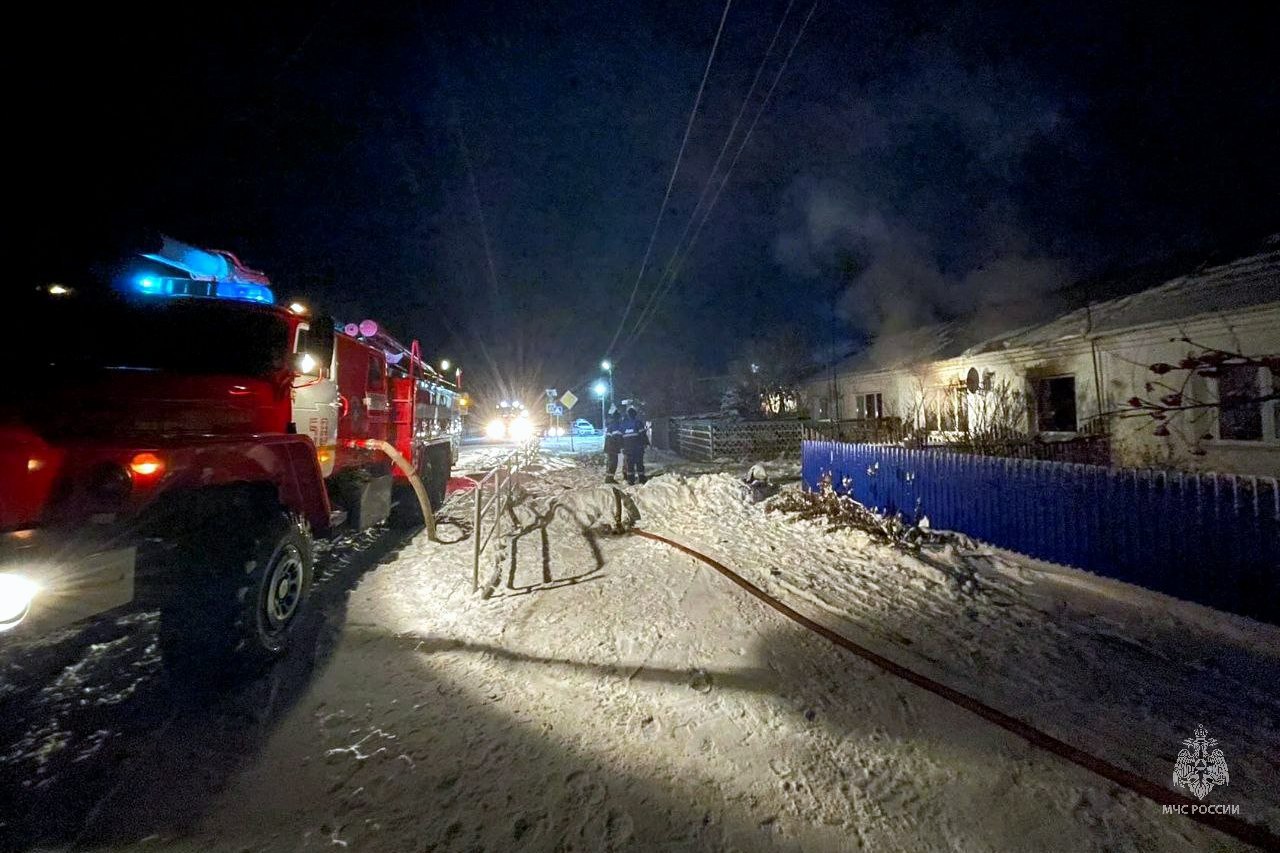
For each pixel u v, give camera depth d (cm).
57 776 296
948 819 264
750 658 420
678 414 4362
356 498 651
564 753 315
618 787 288
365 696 376
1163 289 1180
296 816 269
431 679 398
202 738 329
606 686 384
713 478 1093
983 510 698
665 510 965
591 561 679
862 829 260
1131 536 539
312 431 563
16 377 414
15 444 302
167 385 439
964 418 1419
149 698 373
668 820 266
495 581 593
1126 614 482
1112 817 262
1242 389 941
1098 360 1146
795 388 2412
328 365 545
